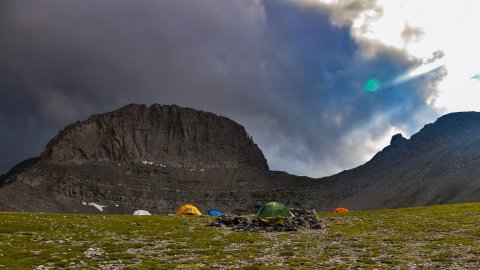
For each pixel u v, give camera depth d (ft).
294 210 252.01
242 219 227.20
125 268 110.73
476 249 132.26
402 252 133.39
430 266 108.78
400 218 264.11
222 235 187.73
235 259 125.49
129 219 261.03
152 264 117.50
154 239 171.73
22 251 135.54
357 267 110.42
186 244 158.71
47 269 109.70
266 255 133.90
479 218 234.58
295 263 117.39
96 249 141.38
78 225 211.00
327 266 112.98
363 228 213.05
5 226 198.70
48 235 172.65
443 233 180.45
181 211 392.06
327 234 189.47
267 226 210.59
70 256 127.85
